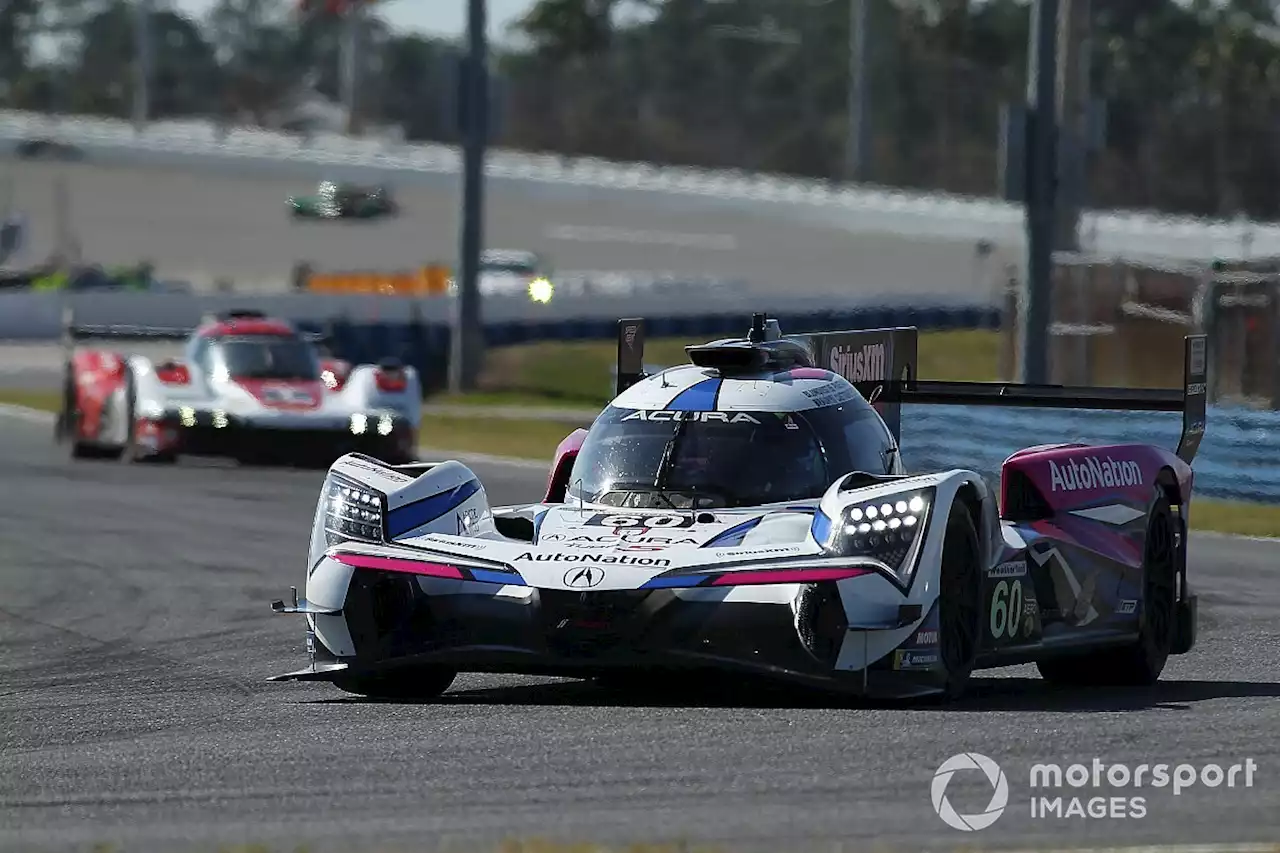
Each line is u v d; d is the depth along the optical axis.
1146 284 88.38
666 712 25.06
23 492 63.31
